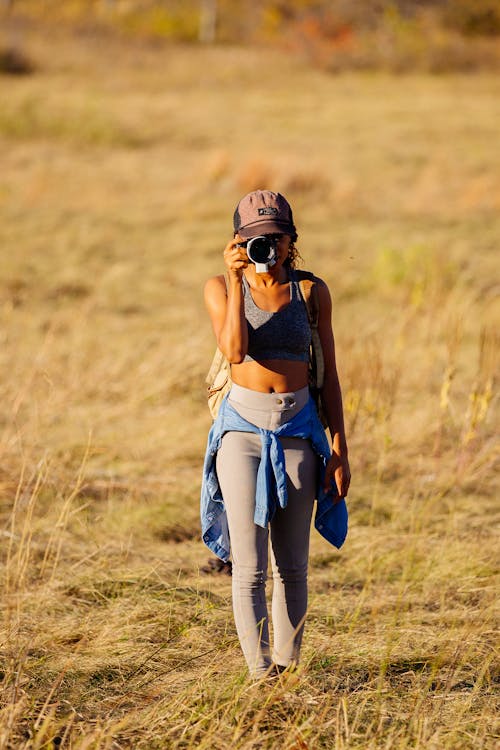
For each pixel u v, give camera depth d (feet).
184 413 92.84
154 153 278.05
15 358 101.76
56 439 83.76
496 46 528.22
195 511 72.28
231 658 47.62
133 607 55.06
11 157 257.75
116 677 46.73
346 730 39.78
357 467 79.82
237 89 422.00
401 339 100.07
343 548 65.26
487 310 127.54
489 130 332.60
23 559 58.75
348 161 267.18
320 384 43.55
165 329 120.47
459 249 168.04
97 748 38.01
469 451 78.95
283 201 41.47
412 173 253.24
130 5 593.42
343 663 48.24
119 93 392.06
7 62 419.74
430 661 48.16
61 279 146.72
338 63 487.61
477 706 44.11
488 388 79.71
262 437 41.68
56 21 547.08
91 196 214.07
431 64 495.00
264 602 43.29
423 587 58.08
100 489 75.25
